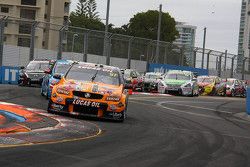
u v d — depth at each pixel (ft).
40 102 60.59
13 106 51.85
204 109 77.20
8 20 97.81
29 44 107.14
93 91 46.55
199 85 127.44
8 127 36.81
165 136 39.63
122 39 130.31
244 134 46.57
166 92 110.63
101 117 46.50
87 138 35.01
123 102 47.42
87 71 51.16
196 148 34.45
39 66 95.04
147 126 46.14
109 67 52.85
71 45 112.37
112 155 28.89
